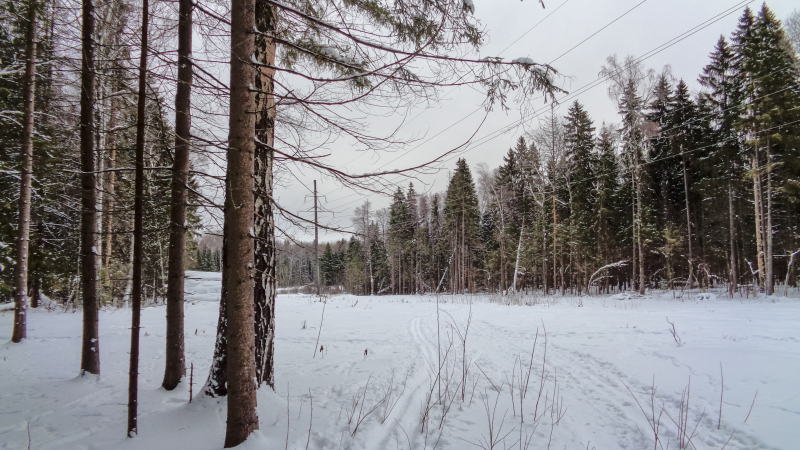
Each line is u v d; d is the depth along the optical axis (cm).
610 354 601
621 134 2217
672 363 518
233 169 295
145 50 332
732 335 705
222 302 400
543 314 1245
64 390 476
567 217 2788
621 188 2550
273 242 421
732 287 1903
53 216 1318
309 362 614
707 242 2356
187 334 941
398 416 372
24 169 715
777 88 1634
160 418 365
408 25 391
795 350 557
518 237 2966
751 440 291
